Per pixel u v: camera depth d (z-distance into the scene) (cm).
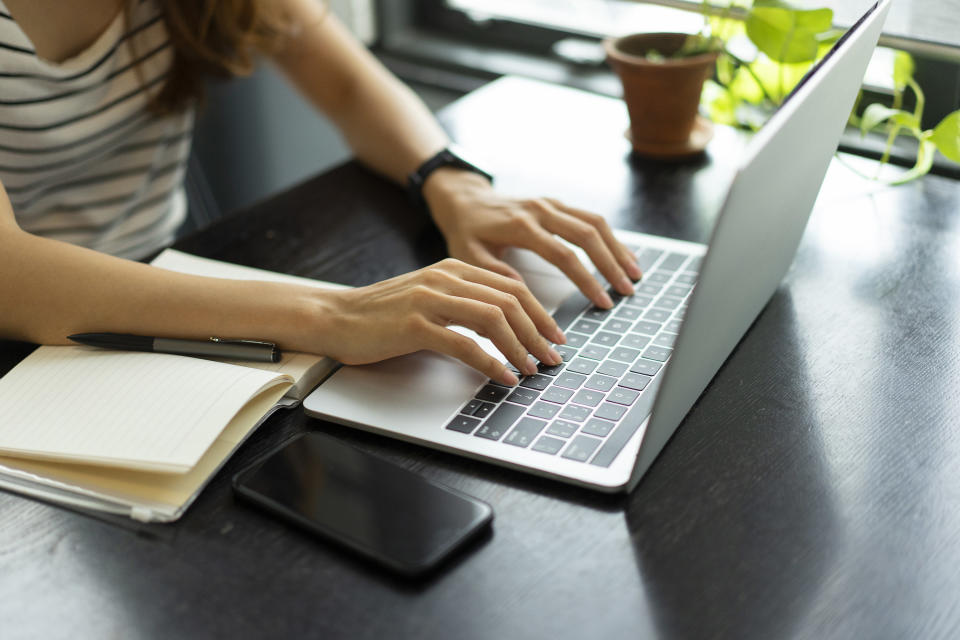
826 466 59
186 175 127
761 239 61
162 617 50
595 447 60
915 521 54
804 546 53
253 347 69
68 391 64
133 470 60
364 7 177
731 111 110
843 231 89
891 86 106
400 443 63
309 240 91
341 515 55
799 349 71
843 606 49
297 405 67
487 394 66
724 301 58
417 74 177
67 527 56
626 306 77
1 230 74
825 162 71
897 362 69
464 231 86
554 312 76
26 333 72
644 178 101
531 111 118
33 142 99
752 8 93
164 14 104
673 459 60
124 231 116
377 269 85
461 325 67
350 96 107
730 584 50
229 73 110
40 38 98
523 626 48
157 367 66
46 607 51
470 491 58
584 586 51
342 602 50
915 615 48
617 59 100
